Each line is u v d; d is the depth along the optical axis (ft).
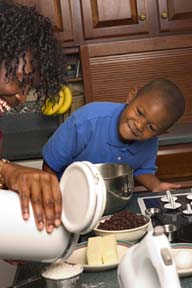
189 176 6.88
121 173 4.46
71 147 4.56
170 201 4.06
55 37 2.67
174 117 4.19
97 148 4.58
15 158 7.13
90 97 7.45
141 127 4.16
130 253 2.04
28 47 2.40
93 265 2.78
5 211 2.23
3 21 2.39
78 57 7.59
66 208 2.28
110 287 2.60
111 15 7.27
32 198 2.28
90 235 3.42
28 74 2.43
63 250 2.34
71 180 2.29
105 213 3.85
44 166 4.72
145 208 4.09
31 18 2.48
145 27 7.33
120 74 7.43
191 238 3.16
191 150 6.82
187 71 7.51
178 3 7.26
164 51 7.43
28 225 2.24
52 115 7.61
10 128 7.77
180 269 2.59
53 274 2.42
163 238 1.80
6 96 2.48
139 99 4.16
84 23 7.29
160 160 6.80
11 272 5.36
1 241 2.23
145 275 1.89
